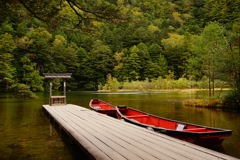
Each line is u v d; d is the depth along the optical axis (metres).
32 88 38.25
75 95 30.42
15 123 8.65
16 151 5.05
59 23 5.05
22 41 41.38
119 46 67.12
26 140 6.04
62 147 5.37
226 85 14.36
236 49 13.46
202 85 16.72
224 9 70.19
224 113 11.45
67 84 52.31
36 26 56.69
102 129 5.37
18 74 40.34
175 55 65.62
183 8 125.69
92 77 56.19
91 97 25.75
